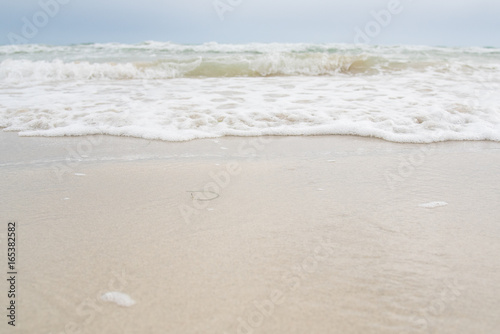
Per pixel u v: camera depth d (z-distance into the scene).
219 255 2.11
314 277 1.91
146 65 10.11
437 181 3.32
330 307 1.70
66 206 2.77
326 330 1.57
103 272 1.95
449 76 9.20
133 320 1.61
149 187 3.15
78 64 9.62
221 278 1.90
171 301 1.73
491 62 11.34
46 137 4.70
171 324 1.59
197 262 2.04
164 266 2.00
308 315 1.65
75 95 6.95
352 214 2.66
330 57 10.90
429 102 6.19
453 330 1.58
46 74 9.37
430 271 1.98
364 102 6.24
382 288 1.83
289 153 4.15
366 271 1.97
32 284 1.85
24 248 2.18
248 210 2.71
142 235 2.34
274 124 5.19
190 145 4.44
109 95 6.95
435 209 2.75
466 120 5.31
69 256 2.10
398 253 2.15
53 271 1.96
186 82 8.79
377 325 1.60
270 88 7.76
